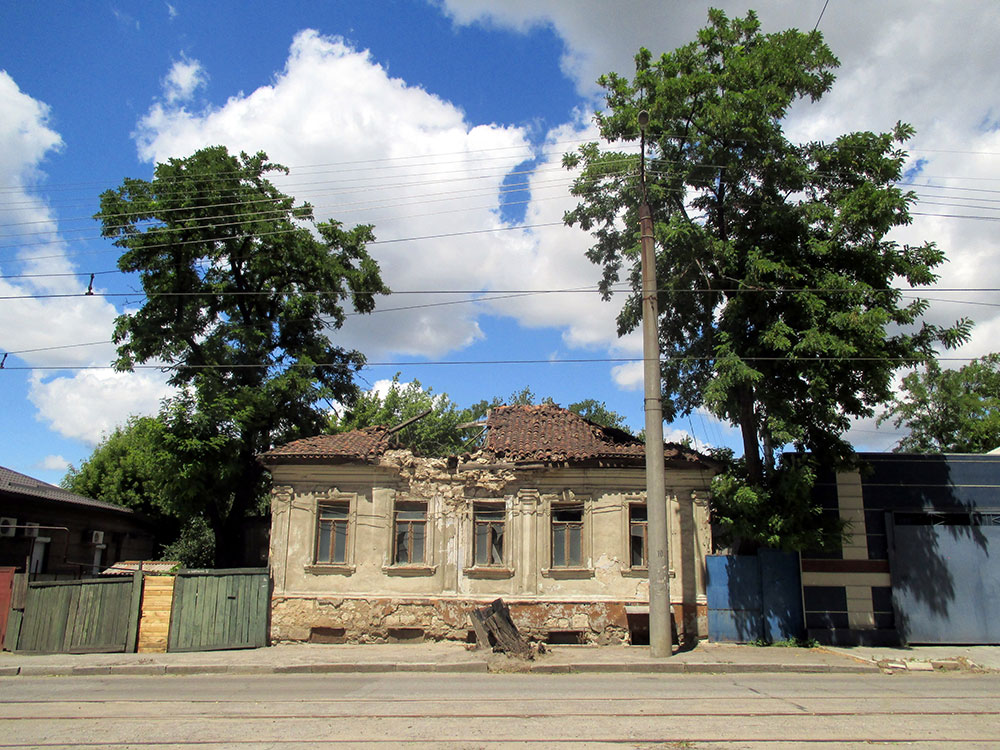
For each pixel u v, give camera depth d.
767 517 16.70
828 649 16.30
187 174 24.59
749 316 17.06
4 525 22.50
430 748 7.60
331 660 14.96
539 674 13.82
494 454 18.97
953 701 10.27
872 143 17.00
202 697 10.88
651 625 15.18
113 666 14.47
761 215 17.03
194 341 25.17
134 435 34.47
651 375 16.06
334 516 18.80
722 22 17.95
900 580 17.47
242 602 17.58
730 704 9.97
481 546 18.59
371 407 41.34
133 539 32.41
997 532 17.77
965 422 30.14
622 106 18.61
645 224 16.77
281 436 27.11
